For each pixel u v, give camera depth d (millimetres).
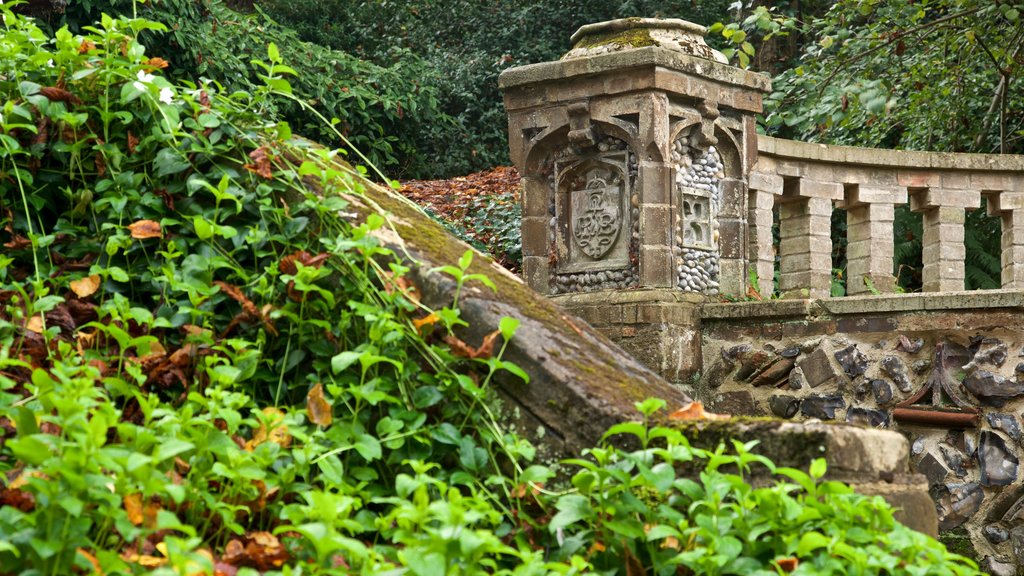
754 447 2754
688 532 2504
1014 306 5160
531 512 2879
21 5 7883
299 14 18250
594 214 6145
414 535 2418
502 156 17094
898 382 5477
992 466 5230
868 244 7168
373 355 3004
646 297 5855
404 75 15773
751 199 6625
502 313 3154
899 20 10398
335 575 2320
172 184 3455
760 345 5883
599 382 3035
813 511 2498
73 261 3418
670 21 6125
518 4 17844
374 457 2846
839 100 9867
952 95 11352
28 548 2172
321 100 14031
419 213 3709
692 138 6117
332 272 3264
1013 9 9891
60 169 3525
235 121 3602
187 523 2617
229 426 2676
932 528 2883
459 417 3037
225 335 3229
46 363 3125
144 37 11711
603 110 5992
